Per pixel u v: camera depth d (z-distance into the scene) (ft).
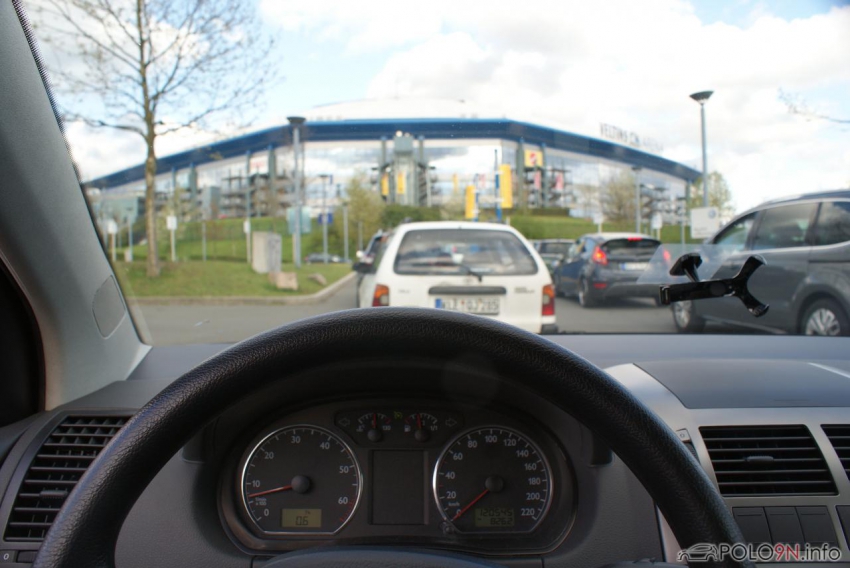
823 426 4.99
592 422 2.78
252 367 2.71
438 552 2.83
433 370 4.13
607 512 4.50
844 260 8.48
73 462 4.98
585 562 4.38
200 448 4.44
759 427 5.00
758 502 4.77
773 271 9.04
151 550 4.38
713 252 4.94
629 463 2.79
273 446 4.62
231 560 4.36
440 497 4.59
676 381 5.76
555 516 4.56
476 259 15.85
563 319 20.48
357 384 4.45
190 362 7.17
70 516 2.53
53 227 5.21
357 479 4.61
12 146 4.64
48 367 5.51
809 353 7.55
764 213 8.97
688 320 10.85
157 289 26.86
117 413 5.39
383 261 15.96
